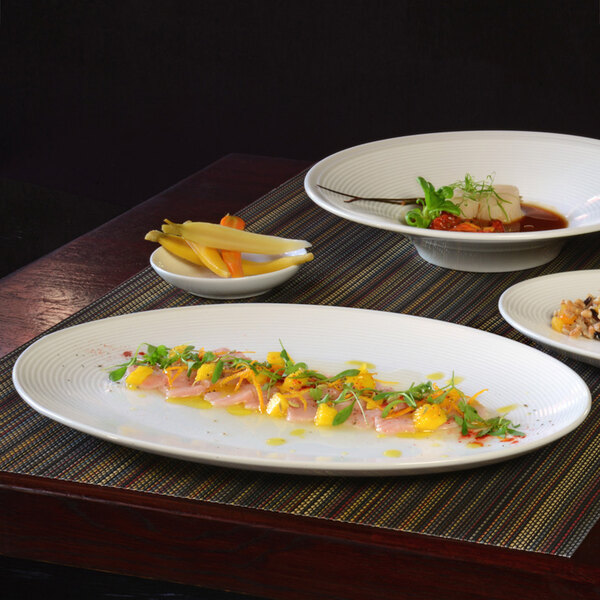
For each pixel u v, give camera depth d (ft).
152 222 5.51
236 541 2.85
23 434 3.32
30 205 12.53
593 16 10.19
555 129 10.89
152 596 3.57
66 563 3.10
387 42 11.00
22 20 11.86
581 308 3.85
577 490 2.93
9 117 12.37
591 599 2.55
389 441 3.08
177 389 3.41
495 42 10.65
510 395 3.31
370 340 3.74
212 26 11.41
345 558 2.76
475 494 2.92
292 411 3.23
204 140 12.03
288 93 11.55
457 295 4.38
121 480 3.05
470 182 4.91
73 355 3.62
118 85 11.97
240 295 4.35
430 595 2.72
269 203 5.61
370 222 4.26
